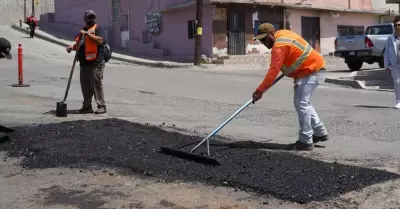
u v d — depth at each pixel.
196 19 22.89
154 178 4.79
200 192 4.40
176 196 4.30
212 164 5.12
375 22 33.34
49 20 38.03
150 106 9.99
